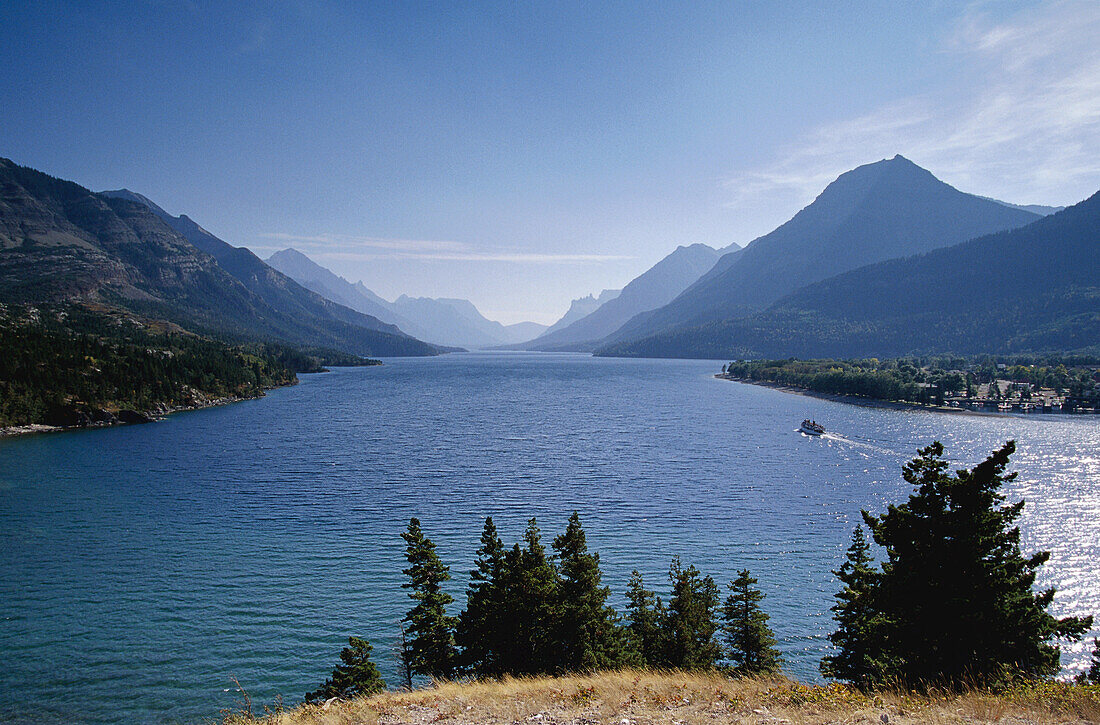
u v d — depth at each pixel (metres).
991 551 23.98
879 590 25.42
